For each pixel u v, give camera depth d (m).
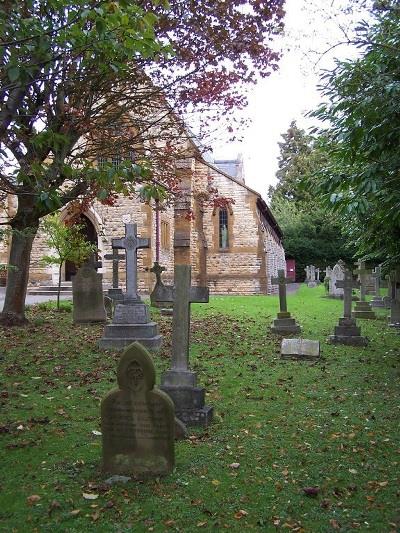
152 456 4.67
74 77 7.46
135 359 4.64
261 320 15.12
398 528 3.83
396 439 5.62
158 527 3.86
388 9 7.18
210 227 29.89
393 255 11.71
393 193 7.14
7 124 5.62
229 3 11.97
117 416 4.69
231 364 9.12
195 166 29.08
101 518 3.97
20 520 3.93
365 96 6.62
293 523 3.93
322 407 6.82
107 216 25.67
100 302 12.96
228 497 4.33
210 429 5.89
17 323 12.52
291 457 5.15
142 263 25.30
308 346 9.80
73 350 9.82
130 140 12.14
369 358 9.96
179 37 12.16
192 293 6.23
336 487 4.49
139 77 11.89
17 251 12.70
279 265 43.44
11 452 5.16
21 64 4.86
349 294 11.70
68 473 4.70
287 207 57.03
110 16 4.79
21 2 5.52
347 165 8.19
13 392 7.18
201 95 12.66
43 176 5.63
